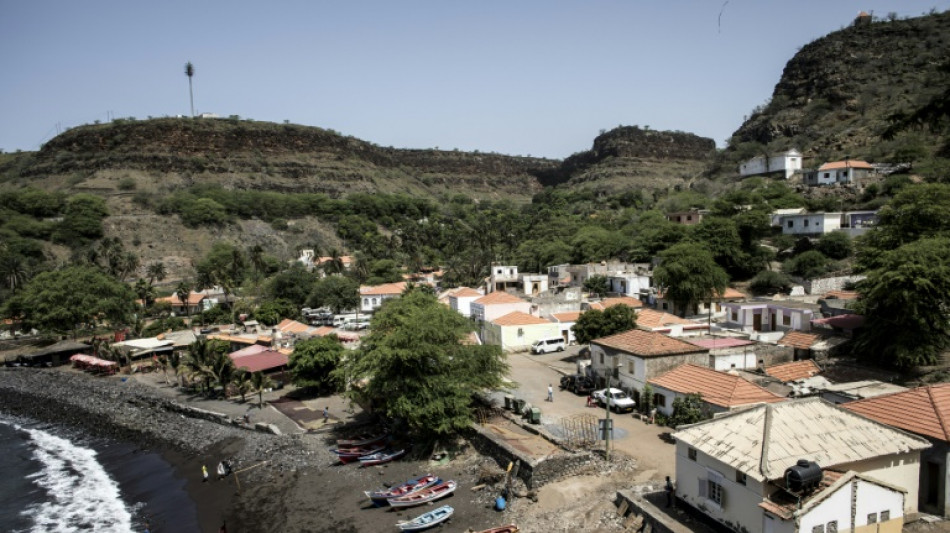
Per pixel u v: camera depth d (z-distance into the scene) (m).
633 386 45.25
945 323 41.66
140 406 63.12
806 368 44.94
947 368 40.97
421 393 40.41
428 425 39.91
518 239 174.62
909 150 116.12
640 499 29.28
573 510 30.16
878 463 24.36
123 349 83.88
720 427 26.92
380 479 38.56
